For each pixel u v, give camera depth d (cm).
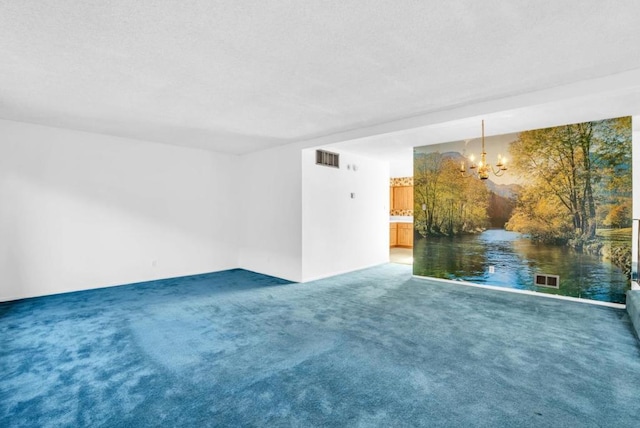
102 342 297
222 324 344
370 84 306
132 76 288
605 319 352
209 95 335
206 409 199
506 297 443
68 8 188
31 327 334
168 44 232
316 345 290
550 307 396
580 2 186
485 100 353
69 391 217
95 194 500
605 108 349
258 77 290
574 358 262
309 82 301
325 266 589
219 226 651
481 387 221
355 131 477
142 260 549
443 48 240
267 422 187
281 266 583
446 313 377
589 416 190
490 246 490
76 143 482
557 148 430
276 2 184
